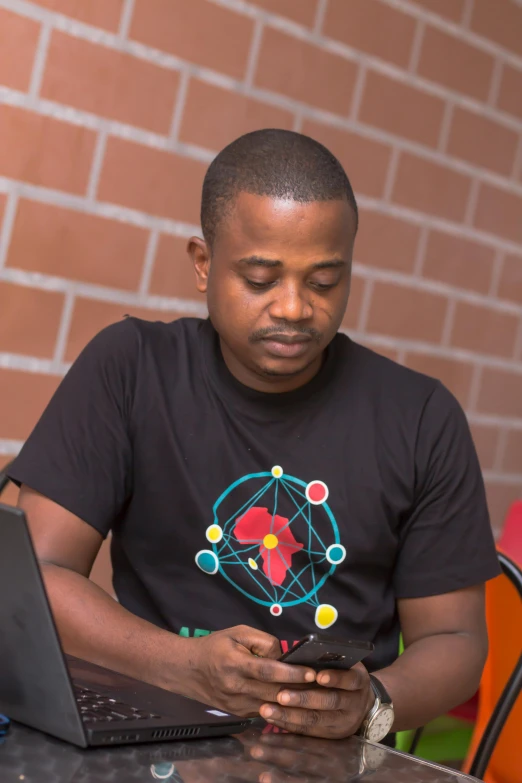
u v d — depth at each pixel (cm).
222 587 148
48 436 148
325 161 136
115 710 100
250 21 238
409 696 134
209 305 143
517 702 184
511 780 185
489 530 156
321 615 147
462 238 290
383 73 265
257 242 131
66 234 217
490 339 302
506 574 174
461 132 285
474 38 283
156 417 151
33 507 145
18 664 94
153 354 155
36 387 218
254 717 116
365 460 150
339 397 152
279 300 132
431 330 287
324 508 148
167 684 122
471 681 145
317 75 253
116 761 90
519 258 306
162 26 225
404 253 277
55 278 217
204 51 232
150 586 150
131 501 153
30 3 206
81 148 216
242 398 150
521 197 303
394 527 152
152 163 228
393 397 154
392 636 155
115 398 151
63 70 212
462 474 153
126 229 226
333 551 147
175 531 149
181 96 230
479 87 287
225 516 148
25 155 209
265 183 132
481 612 154
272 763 98
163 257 232
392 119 269
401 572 153
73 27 212
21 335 214
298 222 130
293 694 110
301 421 150
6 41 204
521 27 294
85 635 130
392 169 271
